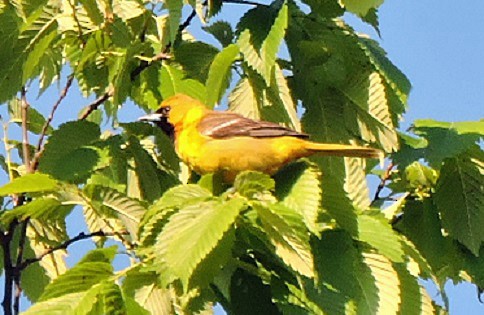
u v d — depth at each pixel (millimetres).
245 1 11125
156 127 11305
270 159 10547
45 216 10055
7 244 10297
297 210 9102
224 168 10734
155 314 9156
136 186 11039
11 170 11078
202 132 10859
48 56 12250
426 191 11773
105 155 10695
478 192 11516
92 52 11398
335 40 11164
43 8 11320
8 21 11180
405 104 11141
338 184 9352
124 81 11289
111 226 10203
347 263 9102
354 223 9297
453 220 11539
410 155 11102
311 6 11242
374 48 11352
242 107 11023
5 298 10164
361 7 10750
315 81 11086
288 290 9094
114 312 8297
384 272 9219
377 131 11039
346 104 11148
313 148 10539
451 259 11719
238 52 10586
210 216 8352
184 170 11242
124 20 11953
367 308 9125
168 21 11195
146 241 8648
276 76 10820
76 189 9648
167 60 11625
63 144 10828
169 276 8188
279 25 10516
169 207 8648
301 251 8484
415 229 11797
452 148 11023
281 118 11016
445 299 11617
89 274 8680
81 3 11391
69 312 8320
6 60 11266
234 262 9273
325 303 9016
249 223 8773
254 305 9594
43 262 11586
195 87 11375
